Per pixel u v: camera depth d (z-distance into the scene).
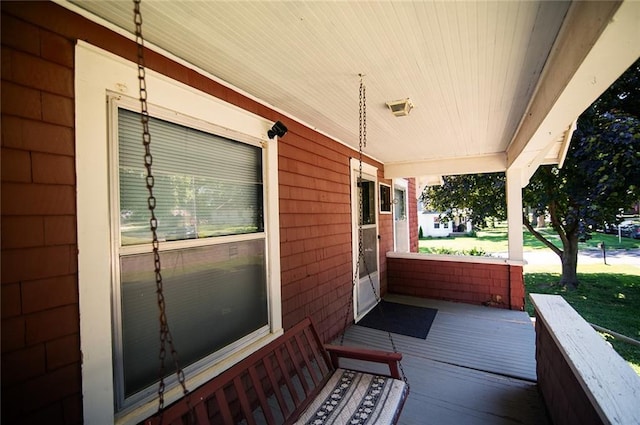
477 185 7.30
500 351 3.24
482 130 3.43
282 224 2.75
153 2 1.28
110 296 1.43
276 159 2.67
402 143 4.06
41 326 1.20
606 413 1.14
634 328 4.20
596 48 1.19
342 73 2.00
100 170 1.40
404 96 2.40
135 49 1.57
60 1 1.28
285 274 2.78
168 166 1.77
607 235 15.76
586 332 1.87
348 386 2.03
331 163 3.71
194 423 1.44
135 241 1.58
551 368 2.06
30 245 1.18
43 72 1.24
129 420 1.47
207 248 2.01
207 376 1.91
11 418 1.13
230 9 1.34
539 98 2.20
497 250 11.80
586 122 4.52
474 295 5.09
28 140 1.19
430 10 1.35
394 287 5.78
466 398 2.40
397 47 1.68
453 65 1.88
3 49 1.13
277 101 2.52
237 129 2.24
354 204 4.29
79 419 1.30
